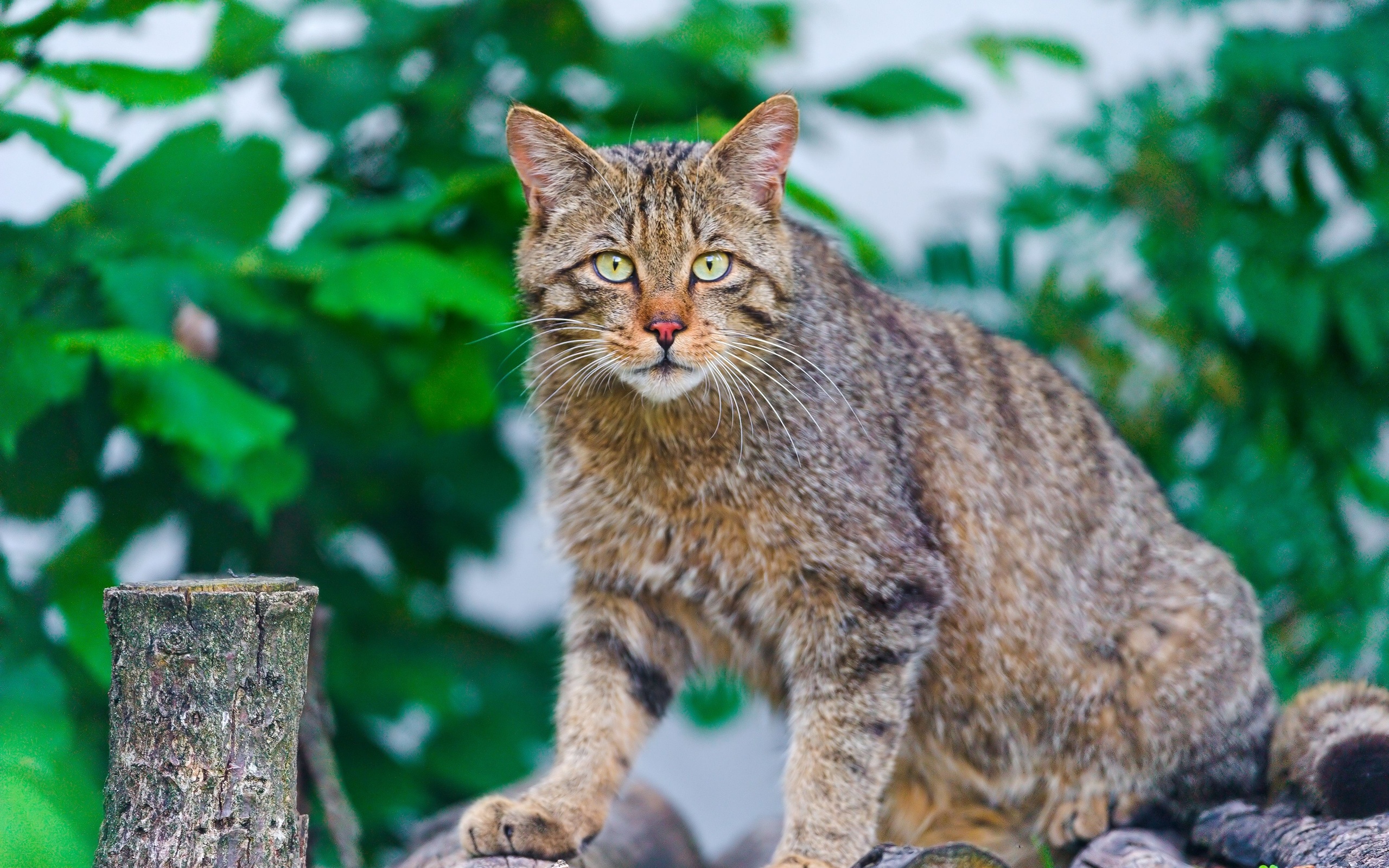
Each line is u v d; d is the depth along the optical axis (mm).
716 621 4367
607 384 4199
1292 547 6867
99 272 5148
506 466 7422
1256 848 3914
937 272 7613
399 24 6887
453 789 7027
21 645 4926
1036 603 4457
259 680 3055
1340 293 6809
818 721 4133
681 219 4129
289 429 5000
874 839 4043
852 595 4137
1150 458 7195
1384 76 6699
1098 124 7438
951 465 4461
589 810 4059
